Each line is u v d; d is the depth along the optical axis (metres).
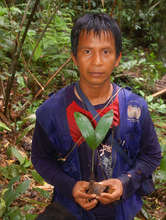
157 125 3.02
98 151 1.17
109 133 1.16
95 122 1.16
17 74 3.05
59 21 3.66
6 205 1.64
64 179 1.17
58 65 3.74
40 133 1.22
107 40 1.06
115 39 1.09
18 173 2.19
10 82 2.68
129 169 1.21
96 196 1.11
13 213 1.63
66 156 1.19
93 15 1.10
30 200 2.02
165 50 6.36
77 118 1.09
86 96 1.17
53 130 1.18
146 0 7.44
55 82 3.64
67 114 1.16
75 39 1.10
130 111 1.17
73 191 1.13
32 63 3.65
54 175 1.20
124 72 4.59
